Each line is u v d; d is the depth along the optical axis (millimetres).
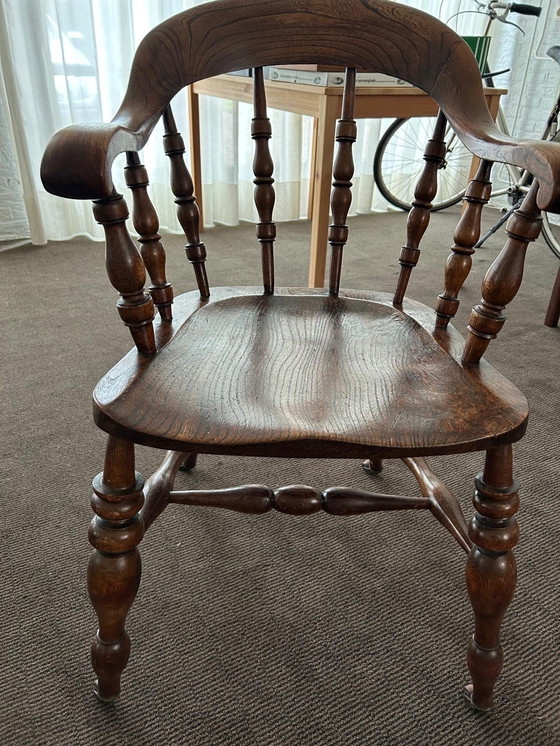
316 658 769
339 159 826
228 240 2562
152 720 686
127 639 673
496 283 618
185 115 2486
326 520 1010
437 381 624
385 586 882
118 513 591
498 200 3170
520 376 1483
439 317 759
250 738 671
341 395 594
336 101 1444
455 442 531
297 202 2912
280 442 522
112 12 2182
